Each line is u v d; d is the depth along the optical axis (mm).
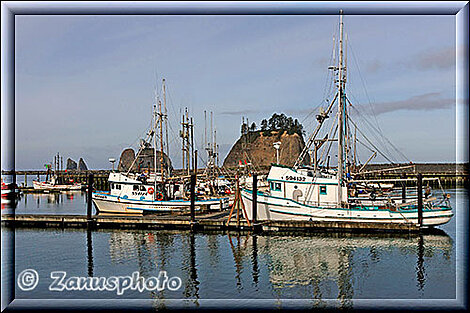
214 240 34375
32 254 30672
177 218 39781
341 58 38188
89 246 33000
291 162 146875
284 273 25641
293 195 38438
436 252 30109
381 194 48250
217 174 80438
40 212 55219
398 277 24844
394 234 35250
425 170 101188
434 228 36188
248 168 116375
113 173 48531
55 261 28750
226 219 39000
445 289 22766
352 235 35469
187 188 55688
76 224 40688
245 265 27359
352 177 49156
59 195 88062
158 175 52719
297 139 153750
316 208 36562
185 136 60125
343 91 39344
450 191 78438
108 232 38312
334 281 24188
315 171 38875
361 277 24859
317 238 34594
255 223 36469
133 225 39750
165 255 29984
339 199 37125
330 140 38781
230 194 59094
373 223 35531
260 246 32156
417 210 35438
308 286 23391
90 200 40312
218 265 27391
